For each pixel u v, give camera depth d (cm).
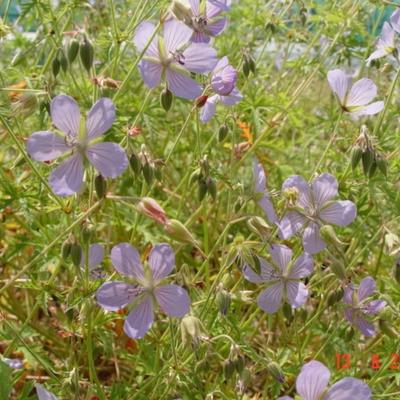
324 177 29
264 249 30
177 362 27
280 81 54
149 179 27
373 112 31
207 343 26
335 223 29
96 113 23
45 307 30
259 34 53
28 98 28
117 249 24
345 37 48
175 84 28
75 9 42
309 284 32
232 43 49
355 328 31
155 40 27
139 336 24
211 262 43
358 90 31
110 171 24
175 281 24
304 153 48
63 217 32
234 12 50
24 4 38
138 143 40
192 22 28
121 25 44
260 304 29
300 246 31
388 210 38
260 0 49
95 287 28
